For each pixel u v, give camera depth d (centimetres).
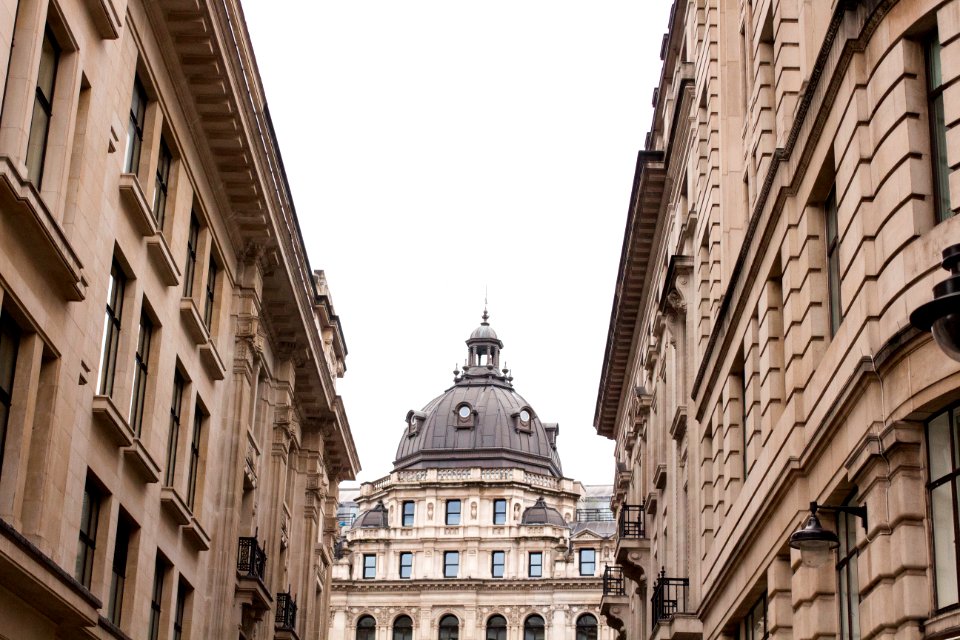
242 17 3431
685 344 4341
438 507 11256
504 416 11781
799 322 2508
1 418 2231
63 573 2266
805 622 2392
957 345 1156
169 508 3319
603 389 6962
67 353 2472
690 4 4394
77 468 2594
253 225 3972
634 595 6072
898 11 2002
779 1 2786
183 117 3384
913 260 1894
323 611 6391
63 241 2330
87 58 2572
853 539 2191
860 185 2091
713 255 3700
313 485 5600
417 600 10938
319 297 5650
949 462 1834
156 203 3247
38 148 2395
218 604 3812
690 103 4325
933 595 1838
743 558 3019
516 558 11012
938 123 1936
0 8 2102
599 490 12588
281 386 4853
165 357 3275
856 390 2059
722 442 3306
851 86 2145
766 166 2991
